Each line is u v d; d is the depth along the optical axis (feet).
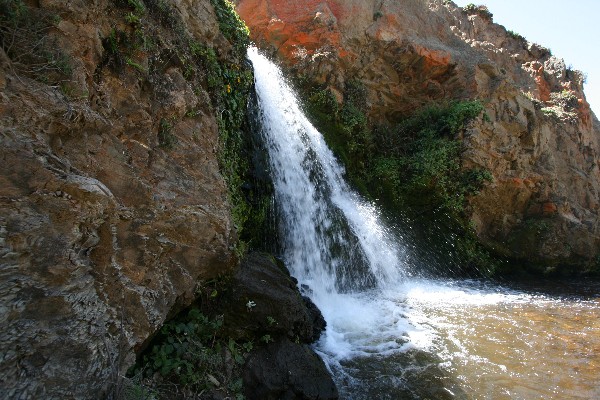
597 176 50.80
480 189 37.45
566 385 15.25
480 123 37.93
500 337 19.62
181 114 13.70
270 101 28.14
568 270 41.19
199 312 13.65
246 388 12.62
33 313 7.68
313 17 35.73
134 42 12.23
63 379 8.03
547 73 54.39
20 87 8.34
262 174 23.09
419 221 35.45
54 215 8.13
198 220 13.05
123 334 9.87
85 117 9.73
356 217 30.09
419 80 41.19
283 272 18.56
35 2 9.45
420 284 29.73
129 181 10.95
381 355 16.98
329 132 34.37
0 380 7.03
